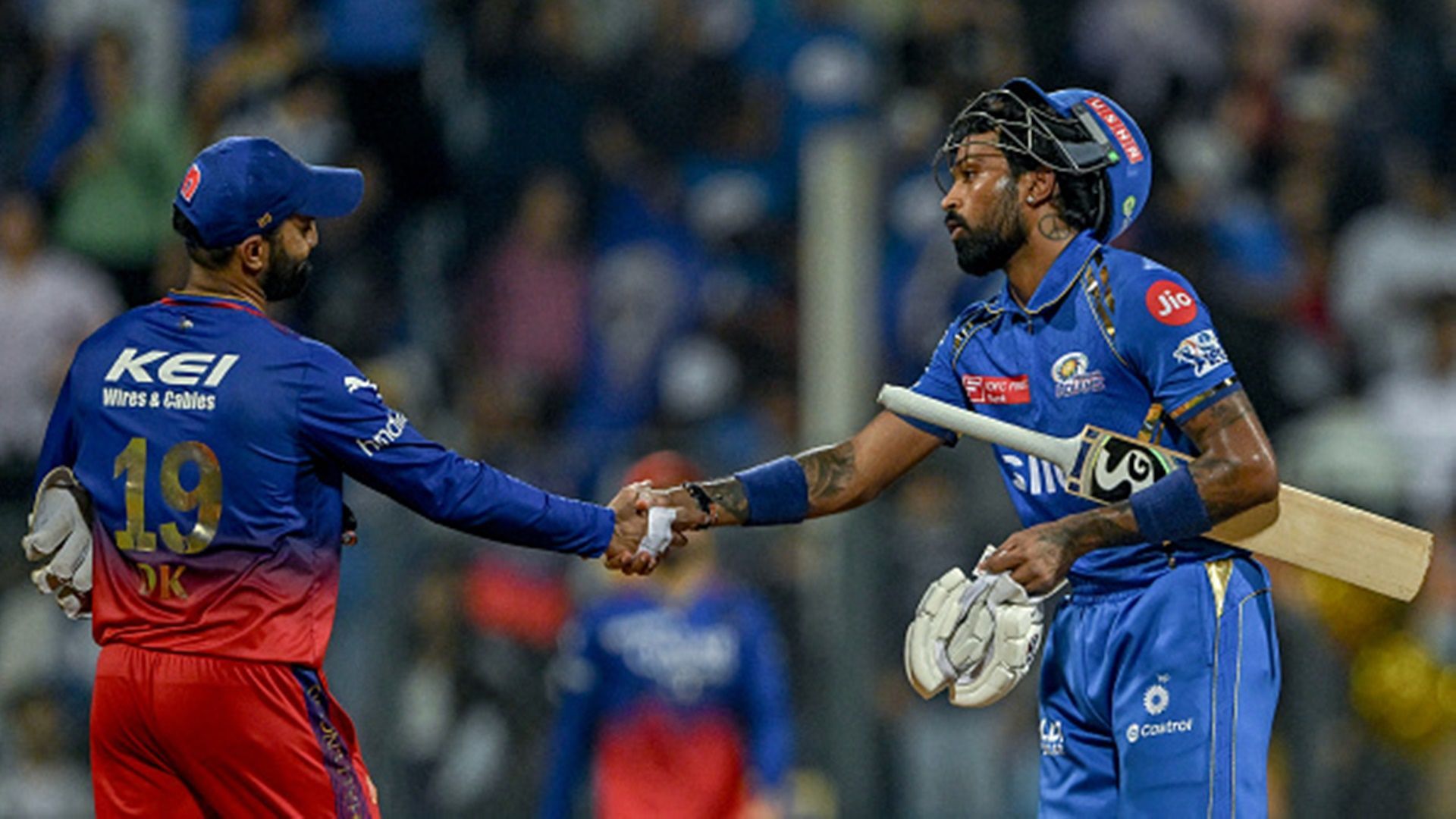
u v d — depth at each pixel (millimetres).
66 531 16250
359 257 38000
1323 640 32531
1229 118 43562
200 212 16156
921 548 32094
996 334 17125
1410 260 42281
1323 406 38438
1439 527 34250
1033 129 16781
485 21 41344
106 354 16328
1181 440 16656
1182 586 16594
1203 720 16406
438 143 39219
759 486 17922
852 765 31781
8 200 36469
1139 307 16203
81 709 31891
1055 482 16906
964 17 40906
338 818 16141
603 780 27281
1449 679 32656
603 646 27203
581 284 39562
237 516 15875
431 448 16406
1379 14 46656
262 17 39250
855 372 33781
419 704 31156
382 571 31250
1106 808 17062
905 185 38375
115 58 38719
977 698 16234
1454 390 38094
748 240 40156
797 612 32094
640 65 41594
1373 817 32312
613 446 33562
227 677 15789
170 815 16094
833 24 41750
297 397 15984
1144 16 43438
